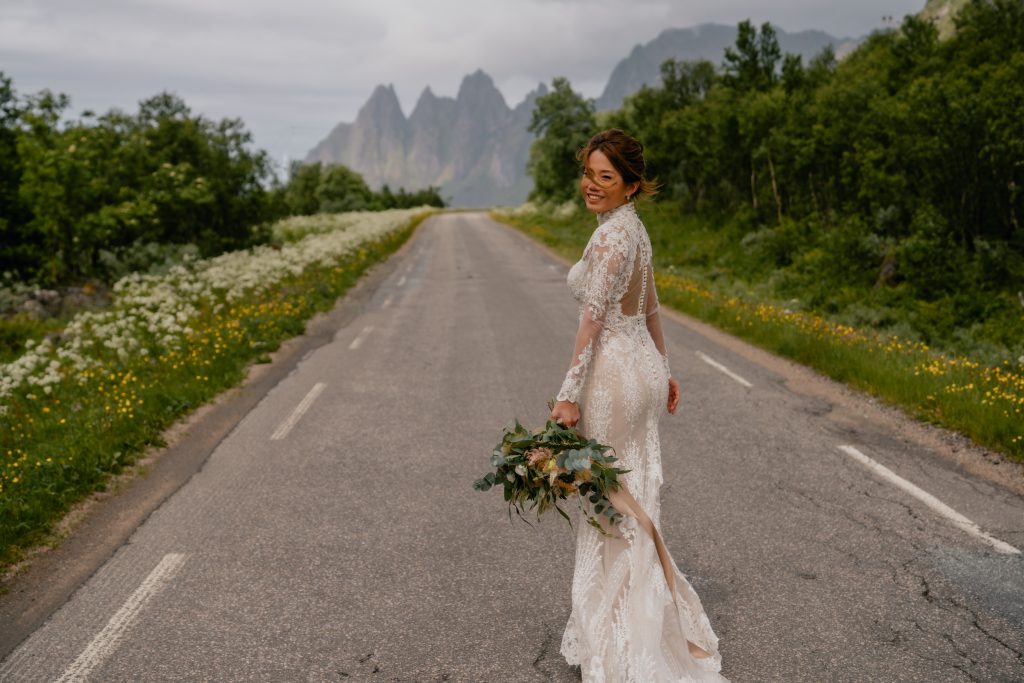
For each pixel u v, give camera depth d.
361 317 13.87
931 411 6.61
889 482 5.04
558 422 2.70
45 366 9.43
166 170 21.77
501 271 22.78
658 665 2.61
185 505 4.97
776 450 5.80
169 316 10.72
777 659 2.99
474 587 3.69
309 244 24.36
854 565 3.82
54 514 4.84
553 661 3.03
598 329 2.68
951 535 4.16
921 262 16.70
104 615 3.53
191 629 3.38
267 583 3.81
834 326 11.16
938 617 3.29
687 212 38.91
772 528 4.32
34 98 17.05
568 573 3.81
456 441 6.21
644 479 2.79
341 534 4.41
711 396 7.61
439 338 11.34
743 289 19.59
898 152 19.77
